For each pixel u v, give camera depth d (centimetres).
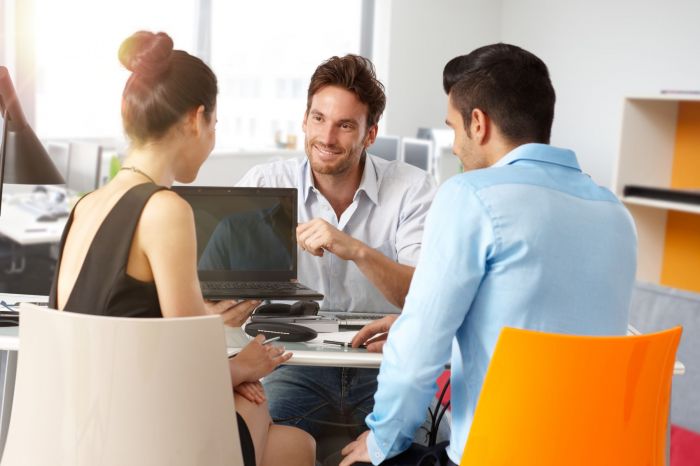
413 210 230
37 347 143
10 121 226
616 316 159
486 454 146
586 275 153
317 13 752
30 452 146
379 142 608
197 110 157
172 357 139
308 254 229
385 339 182
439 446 170
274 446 177
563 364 141
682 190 444
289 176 236
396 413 160
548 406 142
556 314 152
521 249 150
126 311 150
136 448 141
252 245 205
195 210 203
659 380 151
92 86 641
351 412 223
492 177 154
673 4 657
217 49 712
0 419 203
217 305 194
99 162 497
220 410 145
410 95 787
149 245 149
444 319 153
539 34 779
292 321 193
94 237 153
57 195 518
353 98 216
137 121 155
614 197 163
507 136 163
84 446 141
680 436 249
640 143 474
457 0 797
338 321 195
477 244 152
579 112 741
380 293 230
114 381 139
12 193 525
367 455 167
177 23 683
